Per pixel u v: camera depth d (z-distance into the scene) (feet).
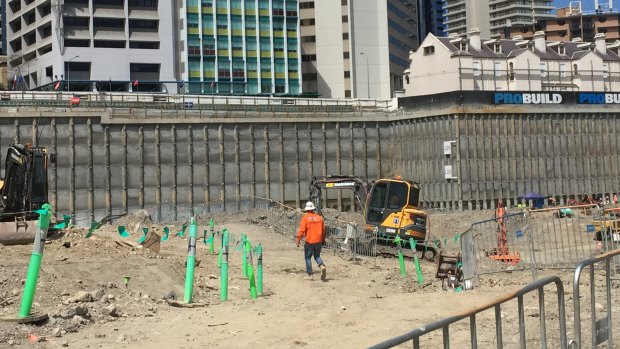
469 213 200.75
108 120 205.16
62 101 220.02
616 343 36.94
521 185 220.84
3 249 75.56
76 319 43.57
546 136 225.76
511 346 37.17
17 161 93.15
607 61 333.21
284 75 393.91
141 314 48.49
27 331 40.24
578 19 634.43
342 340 40.27
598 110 230.89
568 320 43.19
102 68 354.13
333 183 132.26
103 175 204.64
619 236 68.18
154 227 148.56
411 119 230.27
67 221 76.33
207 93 373.40
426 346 37.81
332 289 66.49
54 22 348.59
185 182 214.07
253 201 220.84
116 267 63.26
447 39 331.57
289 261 95.71
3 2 452.76
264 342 40.16
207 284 66.39
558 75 325.62
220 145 218.59
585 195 228.43
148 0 367.45
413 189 115.03
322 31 425.69
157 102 241.35
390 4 447.42
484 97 220.02
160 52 366.84
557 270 67.97
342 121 231.50
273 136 225.15
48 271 57.36
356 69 423.23
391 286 70.18
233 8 382.01
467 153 215.51
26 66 380.78
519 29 655.35
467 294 55.52
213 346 39.42
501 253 70.38
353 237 113.19
